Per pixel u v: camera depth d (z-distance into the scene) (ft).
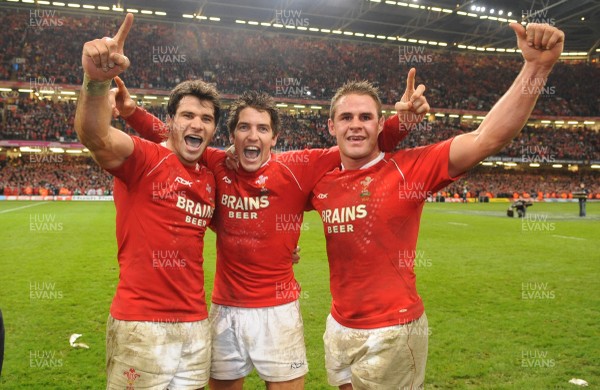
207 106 10.13
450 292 26.61
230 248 10.84
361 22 159.02
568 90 176.35
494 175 168.76
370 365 9.37
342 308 9.97
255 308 10.74
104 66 7.80
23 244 42.09
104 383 15.05
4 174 126.00
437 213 88.12
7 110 132.98
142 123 11.40
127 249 9.68
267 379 10.76
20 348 17.88
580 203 82.02
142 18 154.10
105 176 134.10
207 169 10.82
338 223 9.86
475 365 16.40
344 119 9.65
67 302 23.90
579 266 34.35
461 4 139.33
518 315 22.25
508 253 40.22
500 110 8.19
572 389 14.64
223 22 161.48
